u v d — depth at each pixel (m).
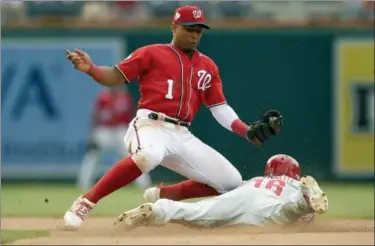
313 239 23.56
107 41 61.84
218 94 30.78
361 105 62.47
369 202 48.91
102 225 32.38
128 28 61.72
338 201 49.72
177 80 29.28
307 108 62.09
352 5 65.06
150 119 29.19
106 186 28.39
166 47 29.52
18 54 62.34
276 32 61.78
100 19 62.03
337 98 62.28
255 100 61.91
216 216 27.25
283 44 61.94
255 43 61.78
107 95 57.03
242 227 27.56
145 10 65.56
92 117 61.75
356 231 28.69
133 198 50.09
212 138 60.91
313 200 25.42
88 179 58.47
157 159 28.55
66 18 62.56
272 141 61.31
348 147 62.47
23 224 33.94
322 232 27.08
